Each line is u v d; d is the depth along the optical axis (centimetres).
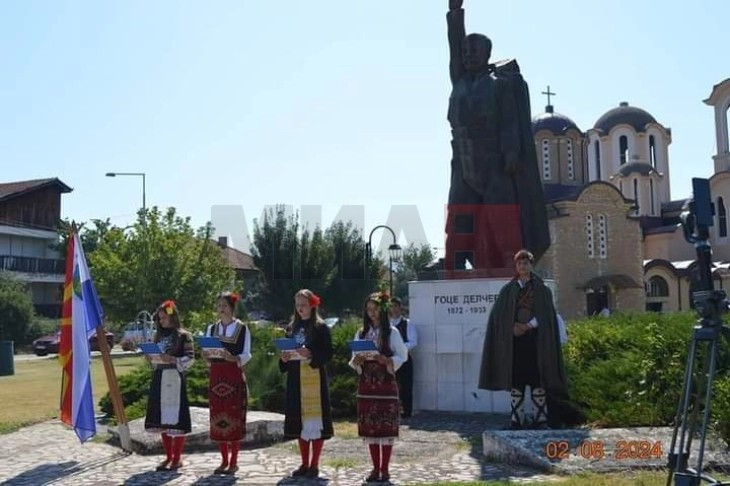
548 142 5881
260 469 879
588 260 5497
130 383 1399
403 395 1251
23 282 5019
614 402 1033
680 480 590
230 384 859
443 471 832
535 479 761
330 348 834
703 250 600
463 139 1398
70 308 1052
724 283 5478
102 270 4038
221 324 884
